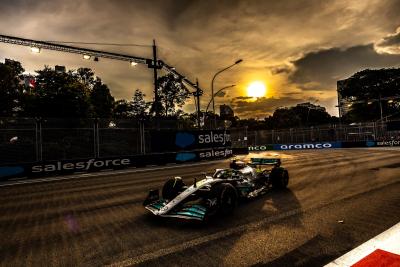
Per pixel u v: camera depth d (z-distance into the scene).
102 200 8.89
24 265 4.35
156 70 26.81
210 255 4.36
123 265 4.19
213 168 18.58
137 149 21.48
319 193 8.42
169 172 16.75
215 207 6.00
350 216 6.01
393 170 13.16
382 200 7.30
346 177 11.38
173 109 67.12
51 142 18.20
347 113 76.25
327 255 4.20
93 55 24.06
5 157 16.66
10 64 41.44
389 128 40.78
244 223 5.82
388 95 69.44
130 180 13.62
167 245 4.81
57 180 15.09
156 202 6.52
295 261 4.07
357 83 73.31
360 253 4.20
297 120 89.38
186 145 24.44
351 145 40.81
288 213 6.42
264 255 4.29
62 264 4.32
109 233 5.57
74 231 5.83
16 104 37.88
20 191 11.79
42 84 39.59
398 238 4.67
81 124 19.22
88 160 18.45
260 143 50.03
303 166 16.25
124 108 64.81
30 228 6.20
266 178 9.36
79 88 36.69
